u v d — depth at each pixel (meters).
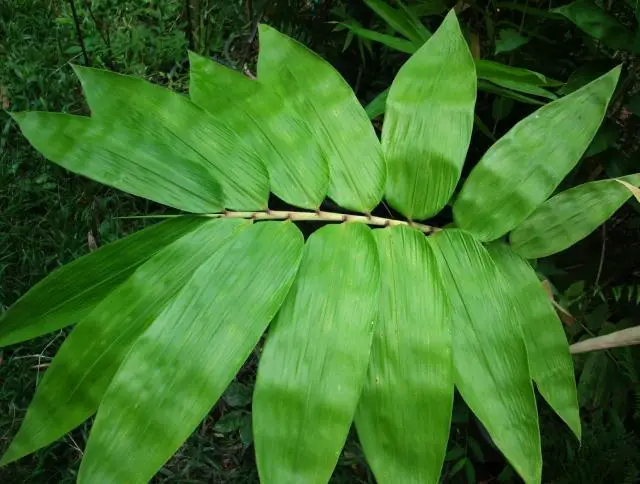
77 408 0.46
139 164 0.49
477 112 0.96
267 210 0.52
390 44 0.80
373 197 0.54
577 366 0.90
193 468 1.10
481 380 0.48
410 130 0.55
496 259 0.57
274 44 0.57
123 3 1.77
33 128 0.47
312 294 0.46
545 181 0.54
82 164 0.48
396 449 0.43
